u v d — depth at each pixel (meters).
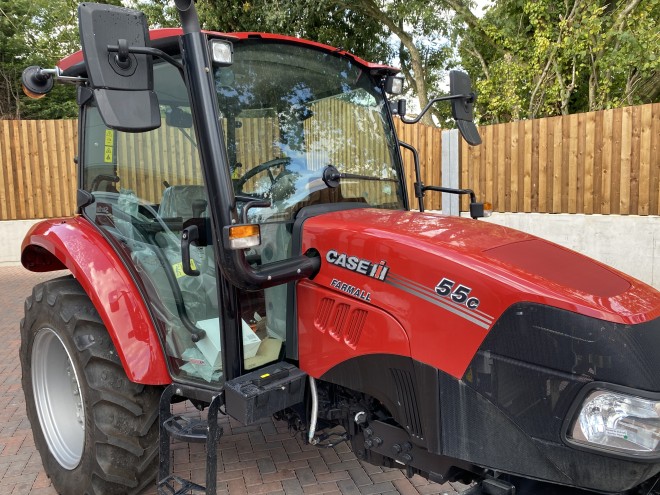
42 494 3.03
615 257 6.76
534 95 9.93
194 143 2.43
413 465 2.20
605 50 9.24
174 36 2.38
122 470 2.59
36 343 3.07
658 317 1.94
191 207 2.48
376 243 2.22
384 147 3.09
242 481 3.12
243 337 2.38
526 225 7.51
